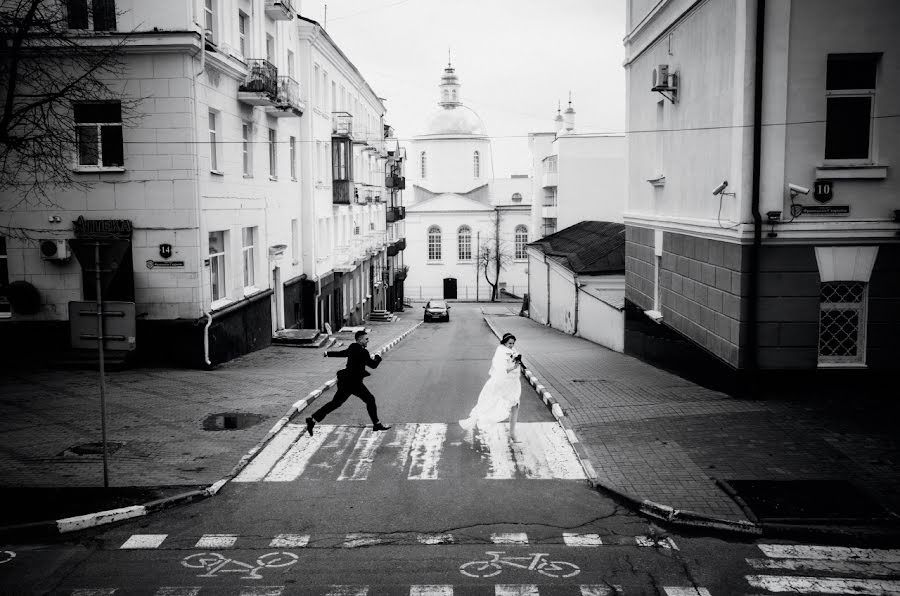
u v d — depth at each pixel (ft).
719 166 43.98
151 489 30.14
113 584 22.53
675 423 38.47
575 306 103.86
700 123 47.65
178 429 39.60
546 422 41.39
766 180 40.09
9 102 40.34
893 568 23.36
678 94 52.60
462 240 253.65
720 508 27.37
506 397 37.35
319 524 27.17
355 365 38.91
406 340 104.94
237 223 67.26
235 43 66.44
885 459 32.35
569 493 30.12
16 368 56.65
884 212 40.14
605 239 112.68
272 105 72.38
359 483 31.65
